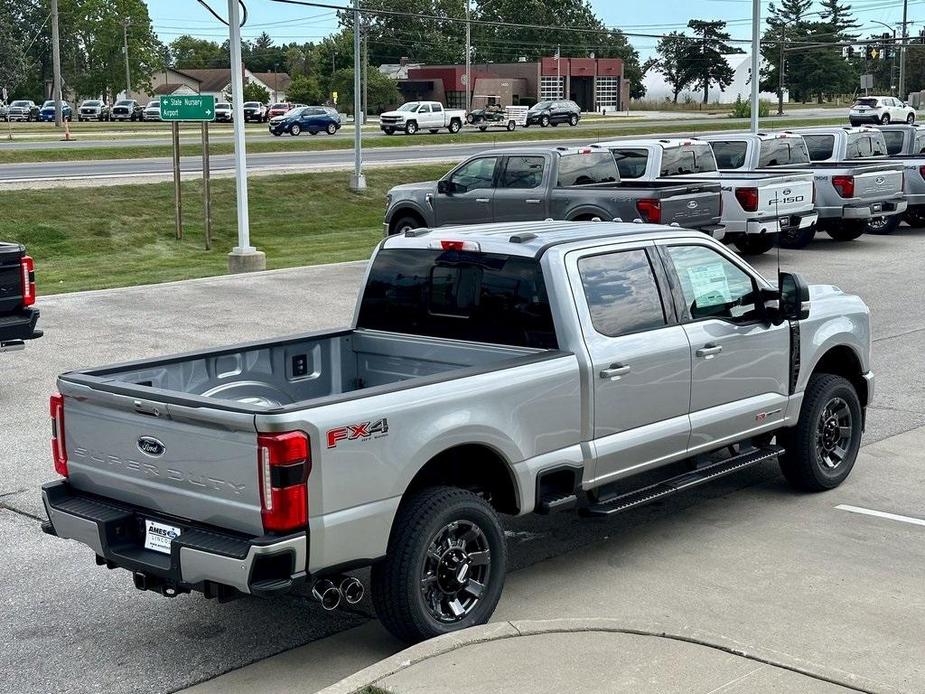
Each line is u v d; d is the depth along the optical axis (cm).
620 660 503
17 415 1030
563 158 1798
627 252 660
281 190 3472
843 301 812
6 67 11169
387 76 10362
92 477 560
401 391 528
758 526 725
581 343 616
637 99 13925
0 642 571
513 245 639
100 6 12756
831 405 790
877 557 668
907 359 1240
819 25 15038
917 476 834
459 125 6406
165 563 522
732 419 709
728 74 13150
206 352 623
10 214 2833
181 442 514
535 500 597
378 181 3772
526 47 13862
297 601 621
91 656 553
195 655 552
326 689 477
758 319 729
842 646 543
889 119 7019
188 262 2308
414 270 680
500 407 570
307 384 681
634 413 645
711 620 576
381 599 534
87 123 8131
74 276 2080
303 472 486
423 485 582
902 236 2352
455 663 501
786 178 1914
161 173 3656
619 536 710
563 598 608
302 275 1897
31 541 721
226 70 13700
